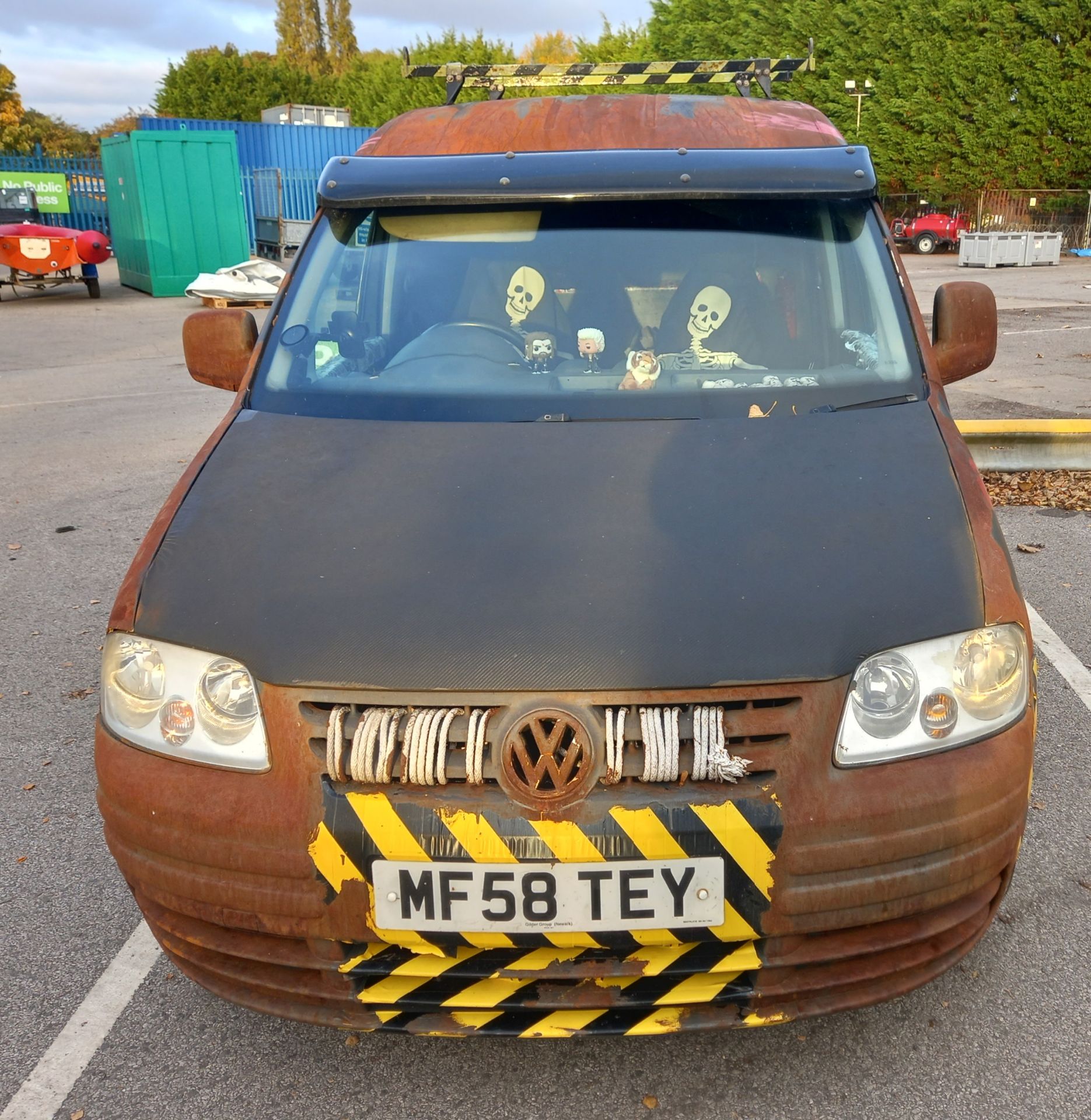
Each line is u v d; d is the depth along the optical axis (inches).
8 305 812.0
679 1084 91.4
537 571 83.7
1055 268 1057.5
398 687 77.2
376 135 136.7
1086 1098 88.6
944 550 85.7
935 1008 99.1
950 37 1414.9
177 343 608.7
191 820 79.2
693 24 1690.5
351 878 76.8
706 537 86.4
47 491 298.5
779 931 76.9
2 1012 103.0
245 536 90.1
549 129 129.9
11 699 173.6
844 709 77.7
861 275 117.7
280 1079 93.8
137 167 830.5
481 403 106.9
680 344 116.0
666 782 75.9
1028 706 84.0
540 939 76.6
